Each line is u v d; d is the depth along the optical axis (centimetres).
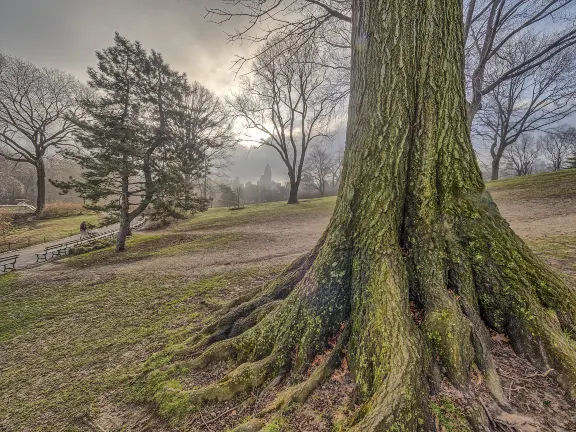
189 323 569
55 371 476
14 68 3095
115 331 598
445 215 286
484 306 260
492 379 211
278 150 3291
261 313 383
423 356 213
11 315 782
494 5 753
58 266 1488
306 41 624
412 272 281
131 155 1587
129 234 2328
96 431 316
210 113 2905
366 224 299
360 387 226
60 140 3519
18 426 352
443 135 299
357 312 270
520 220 1094
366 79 319
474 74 793
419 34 300
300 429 215
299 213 2486
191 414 286
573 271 459
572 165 3966
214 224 2469
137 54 1608
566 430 175
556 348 216
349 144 338
